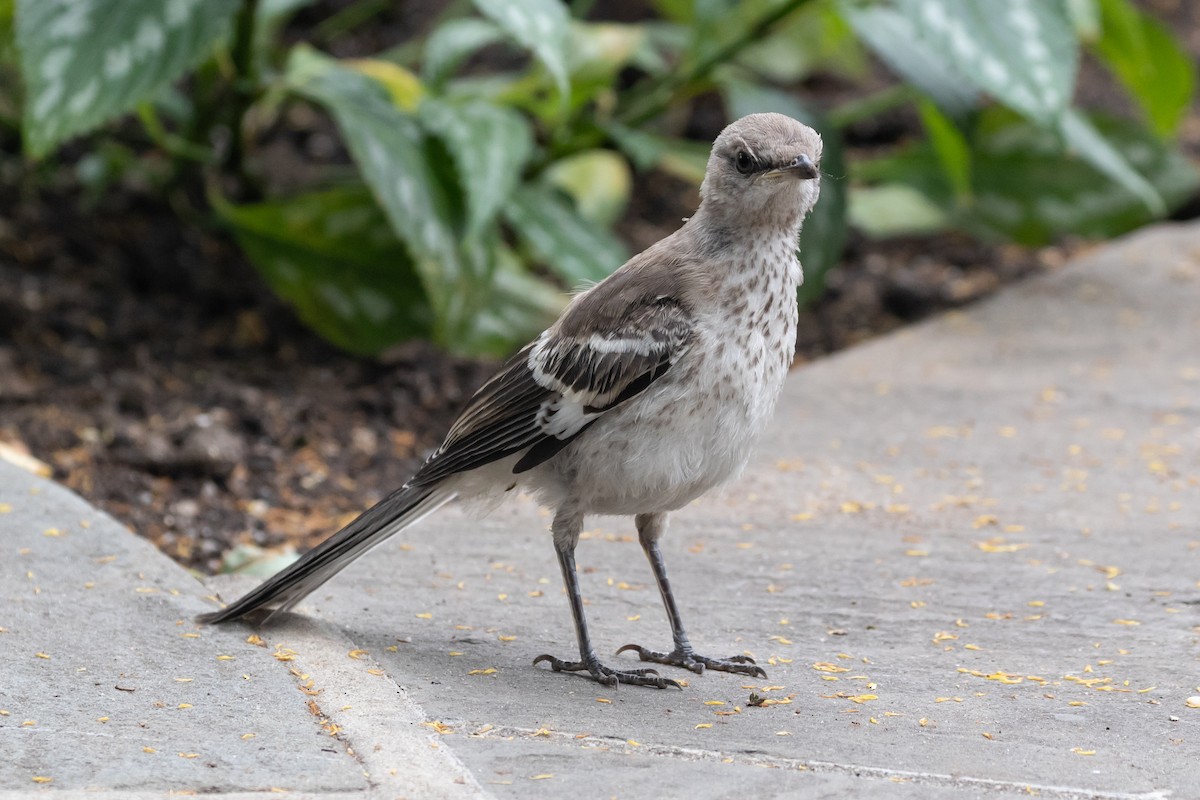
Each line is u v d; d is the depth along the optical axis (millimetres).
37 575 8398
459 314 12469
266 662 7586
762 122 8078
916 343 13867
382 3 16984
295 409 12344
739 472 8055
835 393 12703
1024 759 6684
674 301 7777
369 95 13008
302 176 16391
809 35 17453
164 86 11211
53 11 11148
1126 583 9023
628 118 14297
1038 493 10586
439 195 12273
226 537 10367
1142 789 6371
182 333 13734
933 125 14242
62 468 11047
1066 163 15609
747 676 7805
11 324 13164
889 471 11062
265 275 13258
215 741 6602
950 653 8094
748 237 7895
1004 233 15719
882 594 8945
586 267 12508
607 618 8664
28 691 7027
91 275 14344
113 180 16078
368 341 13328
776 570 9336
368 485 11367
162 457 11094
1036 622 8500
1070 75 11562
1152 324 14102
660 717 7223
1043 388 12703
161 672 7383
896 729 7051
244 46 13188
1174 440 11500
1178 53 14664
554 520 8156
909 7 11656
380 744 6629
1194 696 7453
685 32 16125
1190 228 16422
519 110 16281
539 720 7113
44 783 6098
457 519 10258
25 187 15570
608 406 7805
